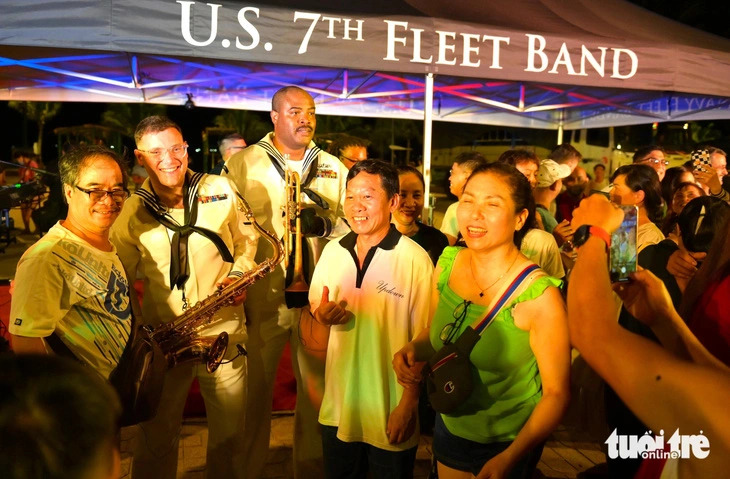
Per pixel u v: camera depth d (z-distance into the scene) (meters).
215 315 3.19
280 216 3.79
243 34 4.33
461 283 2.45
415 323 2.79
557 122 10.21
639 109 9.12
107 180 2.51
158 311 3.16
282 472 3.98
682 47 5.46
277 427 4.66
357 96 7.88
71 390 0.86
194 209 3.10
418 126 28.92
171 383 3.15
